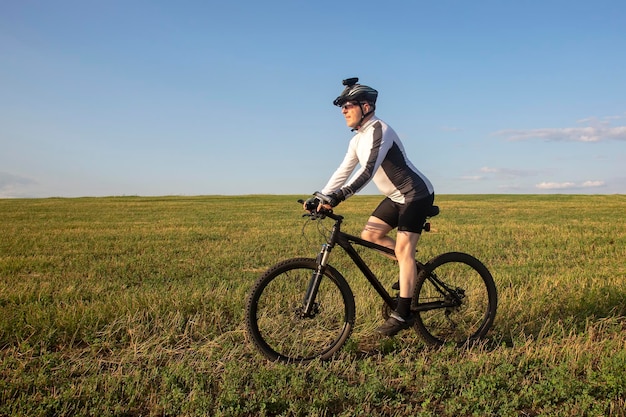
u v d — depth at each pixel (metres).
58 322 5.06
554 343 4.71
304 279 4.77
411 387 3.93
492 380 3.84
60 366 4.13
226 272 9.17
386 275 7.93
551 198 41.12
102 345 4.64
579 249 11.80
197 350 4.55
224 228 17.75
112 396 3.64
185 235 15.46
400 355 4.50
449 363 4.27
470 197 43.97
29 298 6.57
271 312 5.13
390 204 4.69
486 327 5.07
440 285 4.96
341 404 3.65
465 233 15.37
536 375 4.03
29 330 4.92
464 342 4.91
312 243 13.41
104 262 10.34
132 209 29.42
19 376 3.92
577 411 3.47
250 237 14.88
